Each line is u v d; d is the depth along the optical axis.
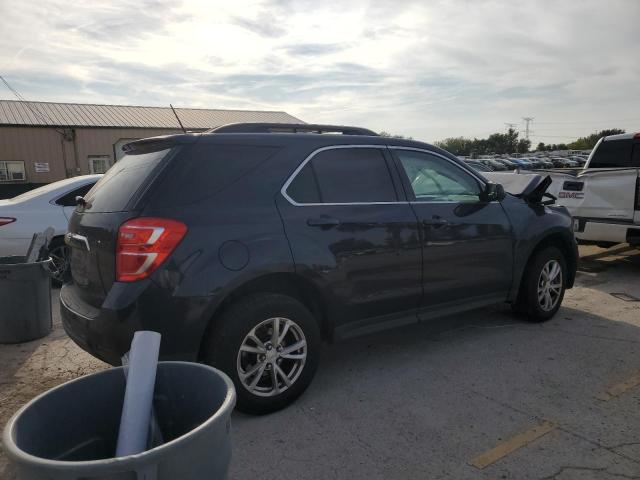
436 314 4.25
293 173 3.52
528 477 2.65
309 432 3.13
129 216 2.98
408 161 4.18
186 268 2.98
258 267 3.20
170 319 2.95
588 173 7.40
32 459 1.28
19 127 25.59
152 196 3.04
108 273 3.01
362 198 3.80
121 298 2.90
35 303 4.82
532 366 4.07
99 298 3.08
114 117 28.89
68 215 6.81
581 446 2.93
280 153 3.52
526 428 3.13
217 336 3.13
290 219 3.40
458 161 4.54
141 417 1.59
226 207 3.20
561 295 5.25
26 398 3.68
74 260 3.46
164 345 2.97
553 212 5.19
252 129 3.82
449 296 4.29
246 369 3.28
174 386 1.85
